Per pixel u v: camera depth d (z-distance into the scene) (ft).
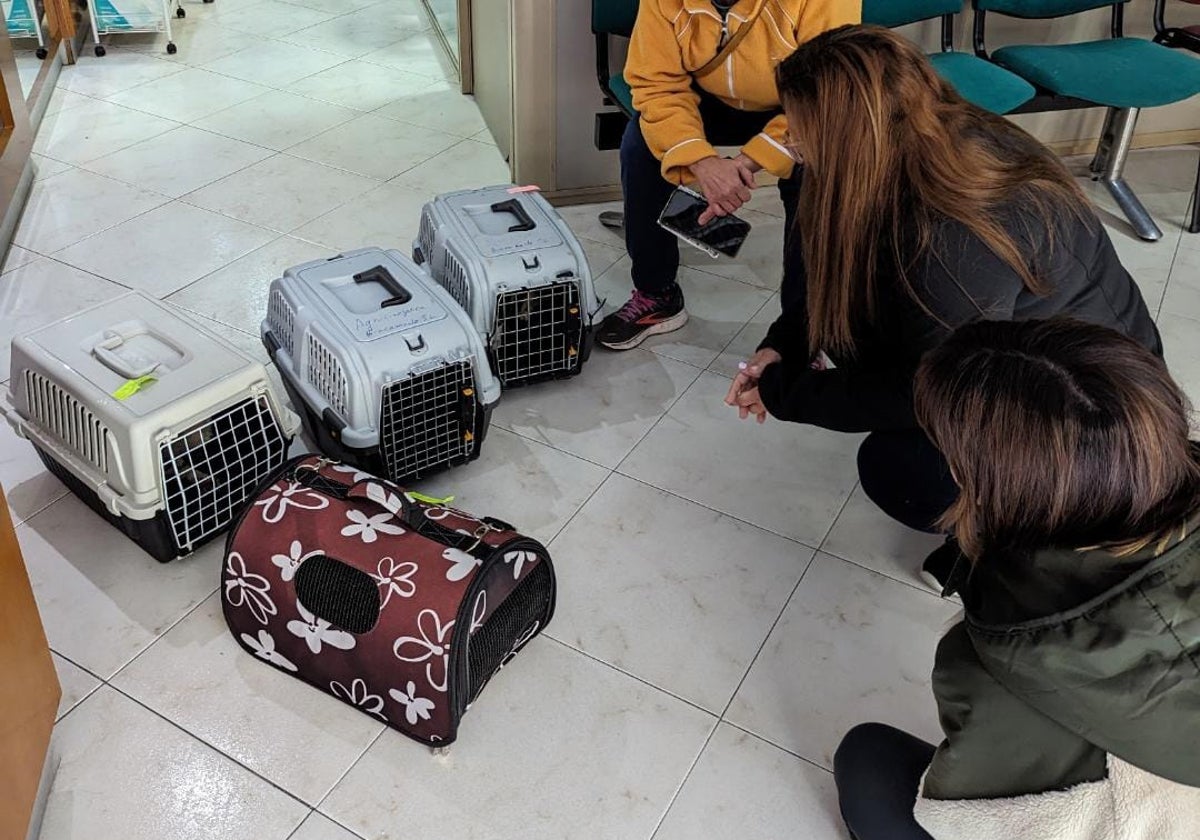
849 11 6.78
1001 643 3.00
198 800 4.76
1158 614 2.74
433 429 6.35
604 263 9.19
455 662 4.70
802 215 4.89
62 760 4.89
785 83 4.69
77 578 5.85
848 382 5.28
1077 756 3.20
